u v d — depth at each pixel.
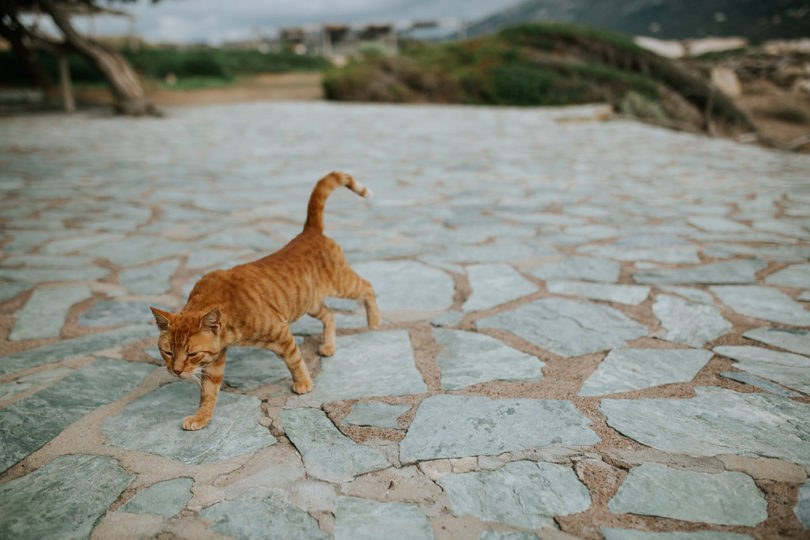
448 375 2.89
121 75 16.64
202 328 2.20
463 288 4.12
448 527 1.88
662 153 10.62
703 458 2.18
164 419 2.53
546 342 3.24
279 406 2.62
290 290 2.58
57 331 3.41
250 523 1.90
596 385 2.75
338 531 1.86
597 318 3.55
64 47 16.25
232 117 17.03
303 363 2.71
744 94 27.28
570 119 17.00
